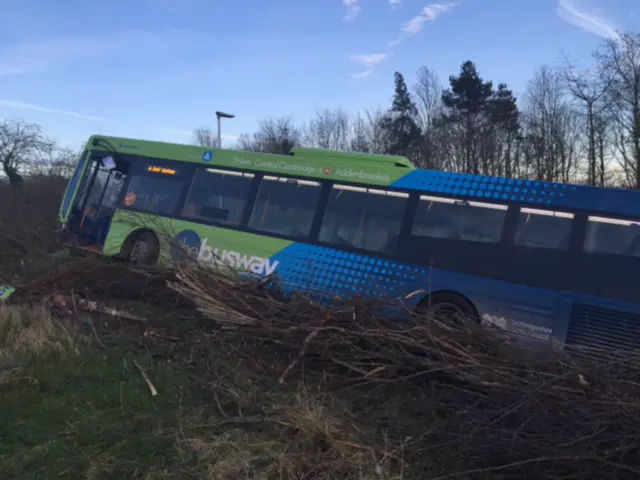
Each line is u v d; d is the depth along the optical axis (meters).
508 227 8.26
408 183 9.03
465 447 4.37
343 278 8.99
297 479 3.90
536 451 4.19
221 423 4.63
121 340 6.44
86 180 11.93
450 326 5.79
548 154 39.03
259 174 10.12
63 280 8.15
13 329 6.50
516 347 5.49
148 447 4.20
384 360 5.58
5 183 20.00
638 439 3.98
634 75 30.73
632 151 32.22
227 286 6.78
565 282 7.84
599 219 7.88
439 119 48.38
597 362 4.80
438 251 8.55
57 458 3.97
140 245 10.86
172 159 11.09
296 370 5.72
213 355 5.83
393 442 4.48
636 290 7.53
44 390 5.13
